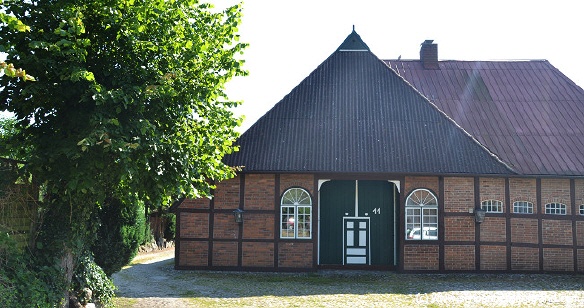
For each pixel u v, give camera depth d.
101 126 8.47
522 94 23.91
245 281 17.92
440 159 19.84
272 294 15.35
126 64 9.53
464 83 24.66
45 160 8.75
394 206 21.06
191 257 20.38
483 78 24.92
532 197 20.09
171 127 9.87
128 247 13.77
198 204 20.45
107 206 13.31
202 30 10.25
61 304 9.87
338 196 21.36
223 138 11.15
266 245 20.14
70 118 9.28
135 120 9.06
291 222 20.20
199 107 10.30
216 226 20.34
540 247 19.89
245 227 20.25
